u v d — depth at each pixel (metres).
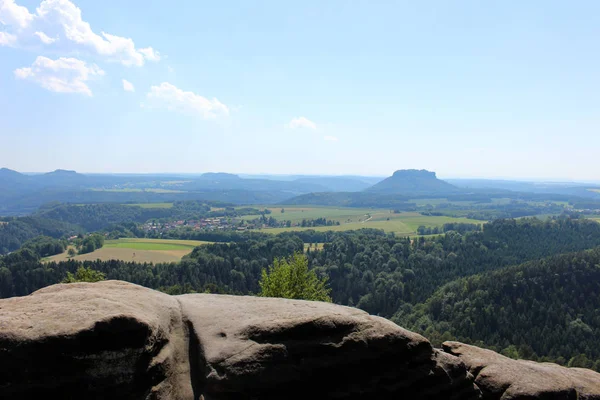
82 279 43.97
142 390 11.30
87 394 10.48
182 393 11.98
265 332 12.26
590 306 97.69
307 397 12.16
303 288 38.84
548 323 95.44
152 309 12.62
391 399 12.99
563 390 14.95
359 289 125.19
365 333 12.94
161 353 11.98
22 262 105.50
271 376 11.77
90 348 10.49
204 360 12.05
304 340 12.43
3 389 9.71
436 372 13.73
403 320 108.44
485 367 15.45
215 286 102.69
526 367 15.91
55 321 10.45
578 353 84.44
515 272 109.38
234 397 11.61
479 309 100.38
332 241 158.88
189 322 13.32
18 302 11.40
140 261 123.62
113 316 10.78
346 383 12.59
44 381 10.07
